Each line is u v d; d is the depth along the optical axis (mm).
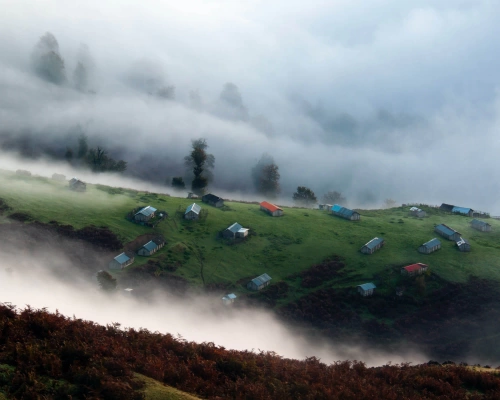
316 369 40750
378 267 109000
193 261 105812
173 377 34062
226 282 101125
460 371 43344
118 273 96312
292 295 100188
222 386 34500
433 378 41469
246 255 110812
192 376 34781
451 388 39969
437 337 91438
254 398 33062
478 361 85812
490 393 39312
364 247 114250
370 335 91250
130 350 36219
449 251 117188
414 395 38062
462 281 105750
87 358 33312
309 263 109750
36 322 37000
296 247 115312
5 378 29969
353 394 35781
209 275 102375
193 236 114625
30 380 29750
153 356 36562
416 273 105750
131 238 108000
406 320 95125
